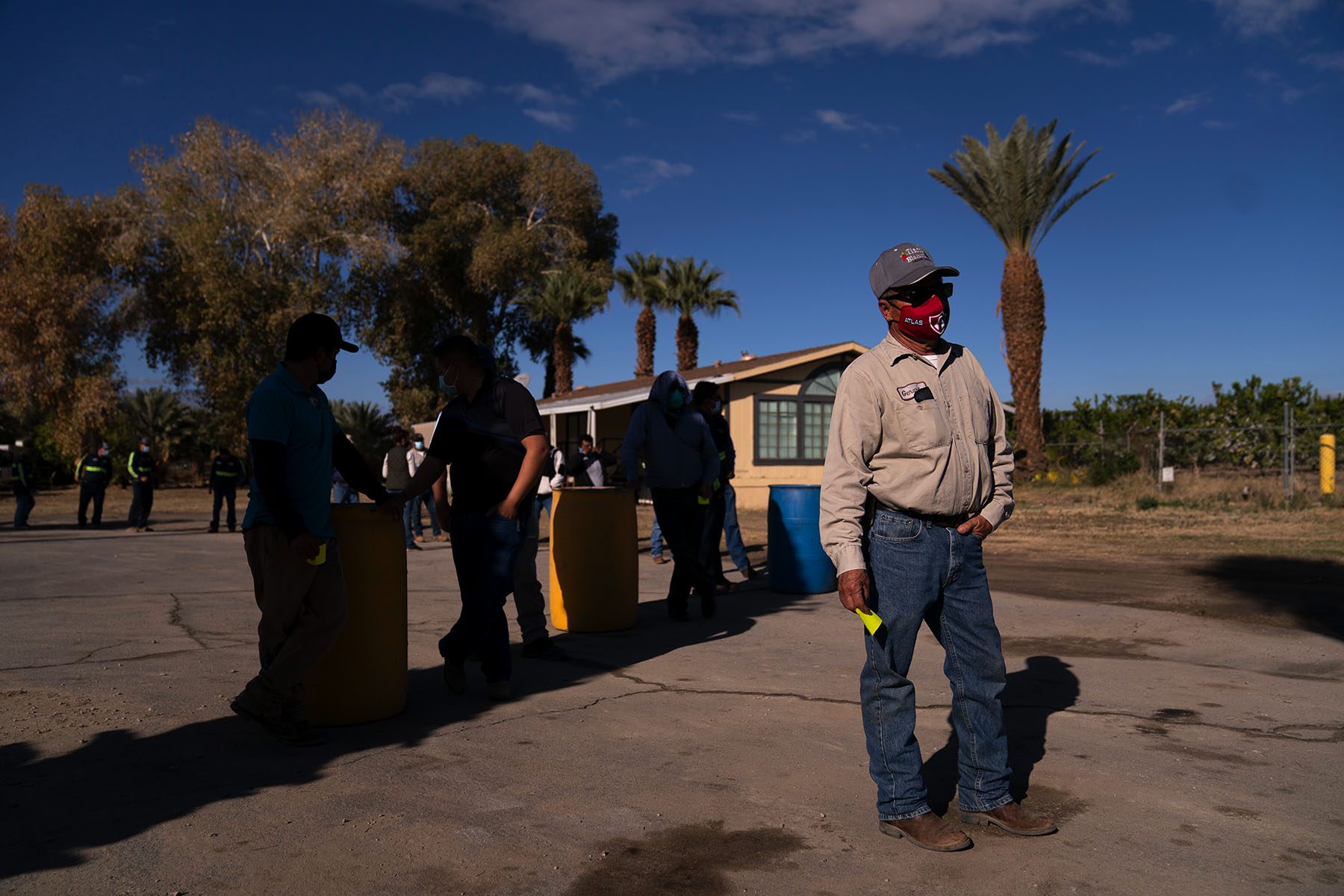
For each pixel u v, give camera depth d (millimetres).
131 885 2592
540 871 2709
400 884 2615
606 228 47750
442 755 3768
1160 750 3793
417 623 6945
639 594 8320
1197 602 7418
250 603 7773
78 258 32188
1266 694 4660
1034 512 16828
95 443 32969
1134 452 23094
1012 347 24672
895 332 2957
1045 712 4355
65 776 3480
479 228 41719
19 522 17453
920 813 2908
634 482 6656
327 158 33438
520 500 4508
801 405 21938
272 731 3828
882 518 2900
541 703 4586
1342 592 7746
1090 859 2773
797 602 7852
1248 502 17734
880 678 2930
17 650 5820
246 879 2637
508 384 4648
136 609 7445
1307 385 23547
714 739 3980
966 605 2934
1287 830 2973
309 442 3746
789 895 2561
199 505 26625
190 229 32094
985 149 24266
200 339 33719
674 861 2775
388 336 38219
